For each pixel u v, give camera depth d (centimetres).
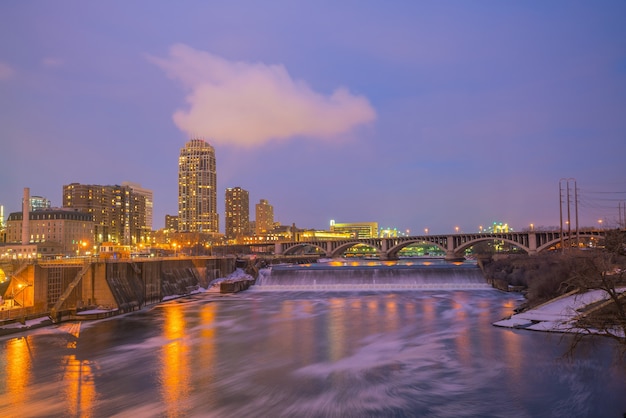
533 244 17975
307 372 4447
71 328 6575
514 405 3569
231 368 4603
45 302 7256
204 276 11538
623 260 4791
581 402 3584
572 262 7031
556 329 5591
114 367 4650
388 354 5028
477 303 8481
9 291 7088
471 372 4328
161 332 6306
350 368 4556
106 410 3559
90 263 7756
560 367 4341
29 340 5831
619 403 3550
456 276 11300
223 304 9019
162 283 9788
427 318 7062
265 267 13900
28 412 3534
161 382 4194
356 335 5991
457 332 5962
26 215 16038
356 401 3703
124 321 7144
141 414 3481
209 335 6109
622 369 4203
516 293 9781
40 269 7206
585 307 5503
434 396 3781
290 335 6066
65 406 3641
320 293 10531
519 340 5356
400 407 3572
